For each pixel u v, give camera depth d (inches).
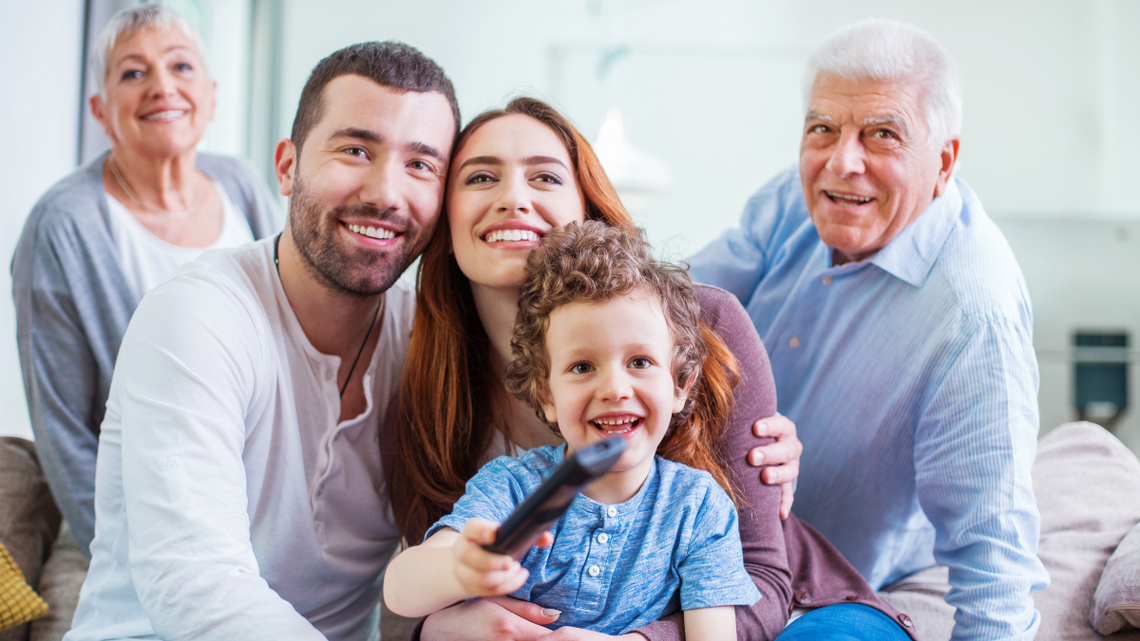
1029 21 148.6
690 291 40.8
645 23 161.5
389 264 44.6
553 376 37.8
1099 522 58.6
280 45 151.0
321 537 46.3
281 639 35.7
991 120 149.0
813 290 59.8
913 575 60.4
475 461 46.9
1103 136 146.3
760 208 69.7
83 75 99.9
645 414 36.8
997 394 49.4
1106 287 130.7
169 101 72.2
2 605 55.6
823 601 43.6
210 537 37.6
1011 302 51.6
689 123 161.2
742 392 44.7
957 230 55.3
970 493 49.3
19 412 89.2
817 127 55.3
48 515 68.7
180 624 36.4
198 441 39.3
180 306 42.1
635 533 37.9
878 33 53.3
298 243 44.8
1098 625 50.7
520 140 44.1
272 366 44.4
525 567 37.3
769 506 43.7
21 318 67.7
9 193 84.4
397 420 46.9
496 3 161.9
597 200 46.6
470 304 47.9
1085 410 130.8
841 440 56.7
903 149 53.1
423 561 33.6
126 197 74.3
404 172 44.0
